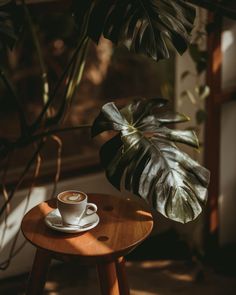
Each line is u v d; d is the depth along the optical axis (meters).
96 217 2.05
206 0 2.27
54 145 3.44
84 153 3.38
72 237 1.97
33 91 3.89
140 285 2.67
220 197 2.83
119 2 1.99
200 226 2.84
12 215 2.61
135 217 2.09
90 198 2.19
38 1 2.47
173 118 2.12
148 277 2.72
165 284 2.68
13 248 2.51
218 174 2.75
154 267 2.78
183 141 2.07
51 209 2.12
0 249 2.62
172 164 1.99
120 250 1.91
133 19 1.97
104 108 2.02
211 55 2.59
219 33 2.57
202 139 2.76
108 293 1.98
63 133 3.55
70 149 3.42
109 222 2.05
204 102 2.71
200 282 2.69
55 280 2.68
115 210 2.12
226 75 2.67
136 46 1.95
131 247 1.94
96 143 3.51
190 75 2.77
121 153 1.97
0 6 2.16
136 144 1.99
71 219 1.98
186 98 2.81
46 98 2.42
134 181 1.95
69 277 2.71
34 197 2.65
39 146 2.32
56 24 3.68
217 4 2.29
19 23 2.14
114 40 1.96
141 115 2.09
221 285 2.68
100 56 3.89
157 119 2.10
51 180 2.71
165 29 1.96
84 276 2.71
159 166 1.98
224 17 2.58
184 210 1.94
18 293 2.60
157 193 1.95
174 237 2.96
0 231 2.60
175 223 2.97
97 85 3.94
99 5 1.99
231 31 2.62
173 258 2.84
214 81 2.62
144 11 1.98
